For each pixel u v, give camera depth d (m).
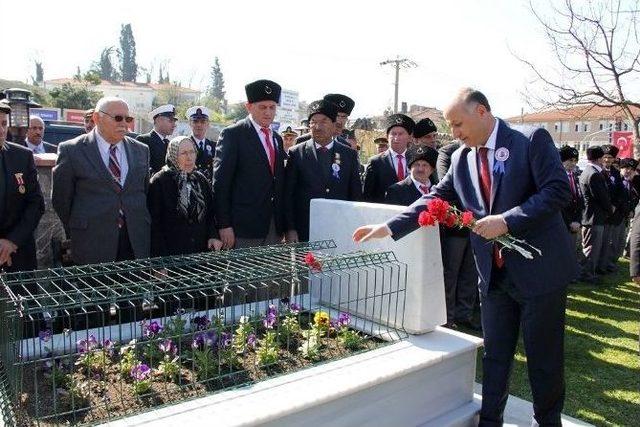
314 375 2.78
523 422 3.40
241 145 4.59
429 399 3.15
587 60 13.36
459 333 3.52
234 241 4.56
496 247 2.92
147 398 2.49
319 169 4.91
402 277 3.44
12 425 2.21
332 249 3.88
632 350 4.98
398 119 5.50
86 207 3.91
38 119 7.21
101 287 2.76
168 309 3.44
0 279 2.68
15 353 2.33
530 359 2.94
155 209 4.24
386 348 3.21
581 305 6.66
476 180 2.97
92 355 2.68
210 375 2.72
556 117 54.44
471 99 2.80
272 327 3.17
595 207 7.79
